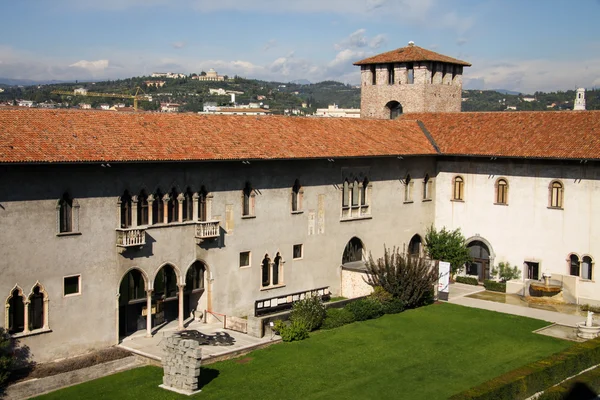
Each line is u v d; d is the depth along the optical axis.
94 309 41.19
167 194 44.50
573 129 58.47
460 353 43.16
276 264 52.50
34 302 38.81
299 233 53.53
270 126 53.62
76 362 38.75
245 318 49.75
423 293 54.09
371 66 74.56
